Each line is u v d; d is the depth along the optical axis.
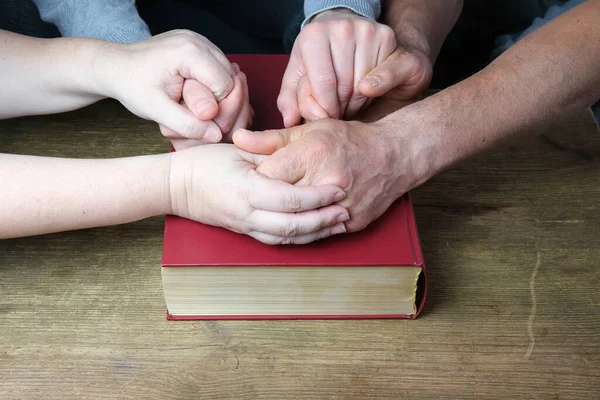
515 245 0.97
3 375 0.85
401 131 0.93
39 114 1.05
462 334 0.89
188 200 0.90
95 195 0.90
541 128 1.00
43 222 0.90
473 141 0.96
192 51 0.95
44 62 1.01
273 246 0.88
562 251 0.96
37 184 0.90
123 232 0.97
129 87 0.96
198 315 0.90
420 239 0.97
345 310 0.91
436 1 1.15
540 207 1.01
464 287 0.93
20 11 1.32
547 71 0.98
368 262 0.86
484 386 0.85
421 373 0.86
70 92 1.03
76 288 0.92
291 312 0.91
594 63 0.98
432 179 1.04
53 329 0.88
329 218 0.87
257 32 1.47
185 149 0.93
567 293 0.93
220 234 0.90
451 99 0.96
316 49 0.96
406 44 1.06
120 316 0.90
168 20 1.44
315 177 0.88
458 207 1.01
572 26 1.00
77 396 0.83
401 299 0.90
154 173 0.90
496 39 1.72
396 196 0.93
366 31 0.97
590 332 0.89
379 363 0.87
